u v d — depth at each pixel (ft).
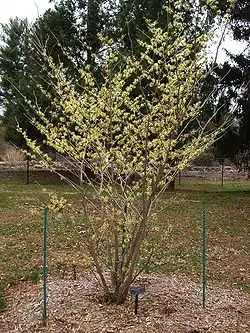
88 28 58.95
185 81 14.75
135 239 16.62
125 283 16.96
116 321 15.89
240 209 45.60
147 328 15.47
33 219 36.73
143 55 14.71
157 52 14.64
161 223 36.50
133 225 16.84
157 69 14.98
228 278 22.74
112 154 16.14
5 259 25.18
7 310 17.90
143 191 15.92
